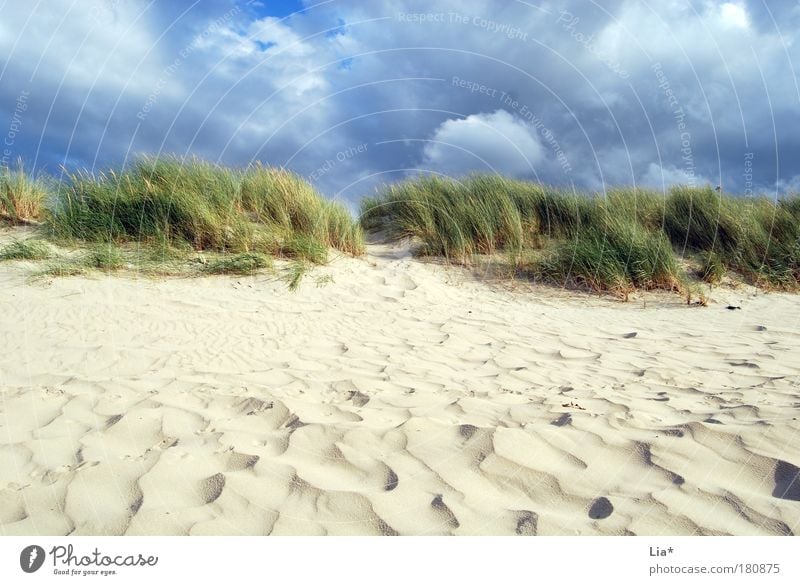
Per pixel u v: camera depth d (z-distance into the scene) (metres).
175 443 2.81
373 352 4.72
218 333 5.07
